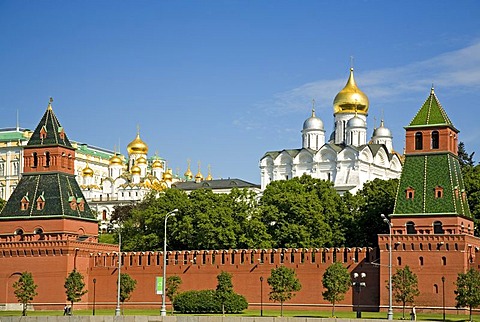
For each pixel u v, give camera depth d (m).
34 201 137.25
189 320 103.50
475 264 118.19
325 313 119.25
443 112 123.88
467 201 126.25
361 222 138.75
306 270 126.69
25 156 140.88
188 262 133.75
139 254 136.00
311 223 139.62
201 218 140.75
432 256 116.44
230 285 122.75
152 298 134.25
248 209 146.88
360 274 123.00
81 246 136.12
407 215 120.44
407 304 116.88
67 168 141.25
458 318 107.94
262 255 129.88
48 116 142.50
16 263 135.50
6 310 133.50
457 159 126.25
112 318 105.62
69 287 124.94
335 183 196.88
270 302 128.12
